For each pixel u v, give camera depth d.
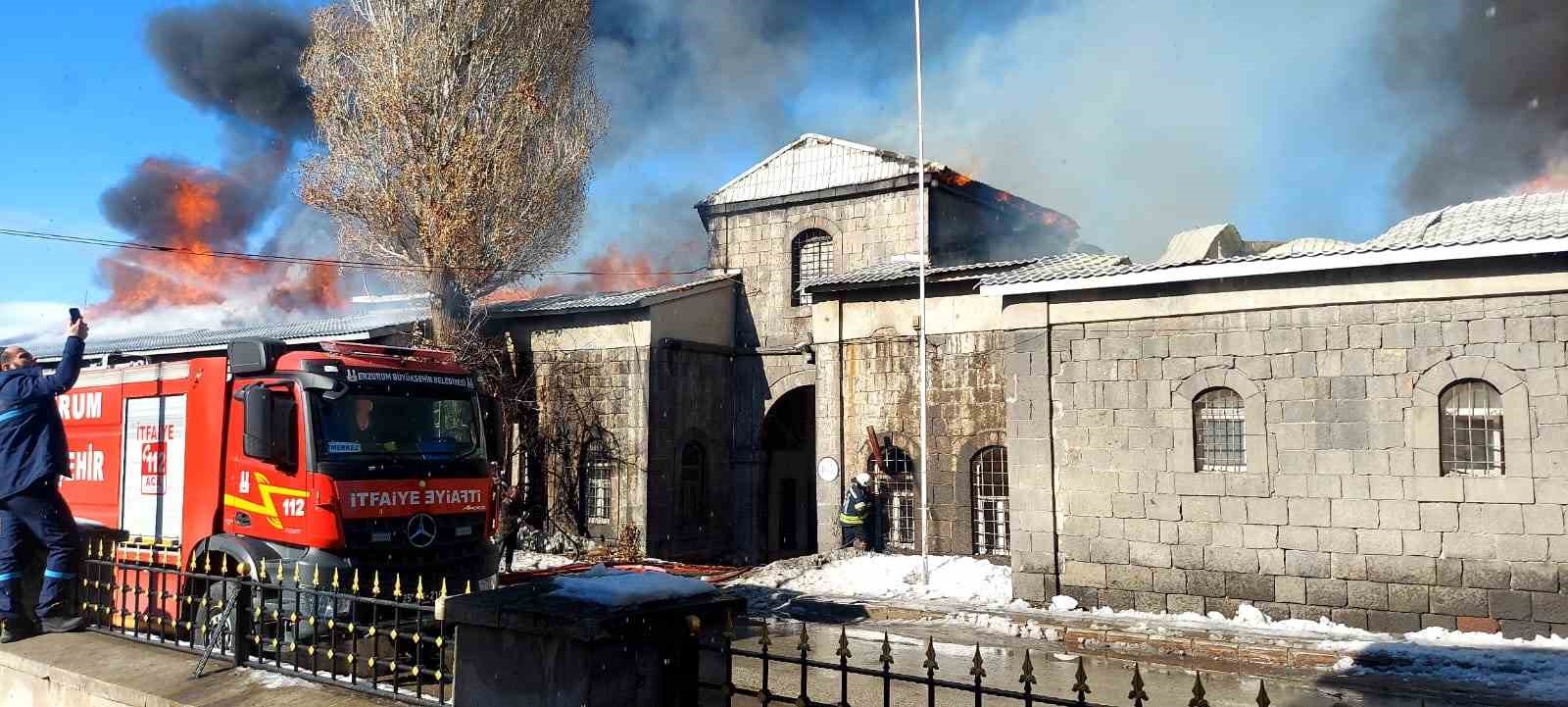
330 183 23.44
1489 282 12.68
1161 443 14.75
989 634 13.98
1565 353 12.23
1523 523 12.38
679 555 23.53
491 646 4.82
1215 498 14.30
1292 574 13.72
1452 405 13.02
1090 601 15.18
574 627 4.38
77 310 7.93
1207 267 14.22
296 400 9.43
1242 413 14.32
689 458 24.33
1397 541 13.09
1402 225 16.27
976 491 19.39
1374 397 13.32
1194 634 12.79
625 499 23.05
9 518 7.64
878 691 10.12
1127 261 16.91
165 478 10.29
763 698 4.66
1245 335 14.21
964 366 19.62
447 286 23.19
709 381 24.88
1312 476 13.65
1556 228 12.13
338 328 23.41
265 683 6.07
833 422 21.25
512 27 23.75
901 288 20.67
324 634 8.66
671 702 4.72
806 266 25.77
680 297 24.12
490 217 23.47
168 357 25.31
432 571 10.03
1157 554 14.69
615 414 23.44
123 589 7.70
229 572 9.68
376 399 9.94
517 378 24.94
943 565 18.09
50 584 7.77
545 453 24.41
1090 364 15.39
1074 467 15.44
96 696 6.42
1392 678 10.93
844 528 20.64
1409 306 13.18
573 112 25.27
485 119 23.47
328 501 9.16
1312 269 13.52
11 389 7.71
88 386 11.34
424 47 22.92
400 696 5.54
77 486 11.30
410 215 23.38
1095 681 11.05
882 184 24.53
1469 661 11.18
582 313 23.94
